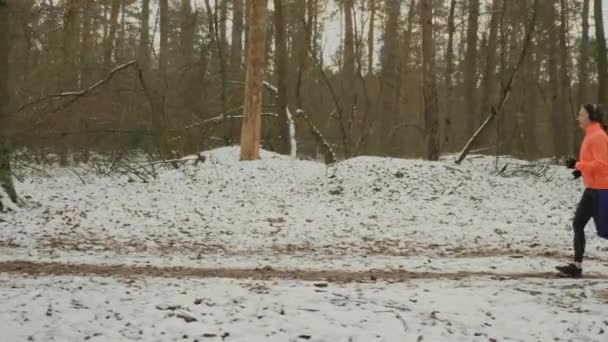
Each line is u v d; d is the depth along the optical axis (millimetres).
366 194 14141
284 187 14969
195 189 14906
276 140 22109
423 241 9602
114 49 24125
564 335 4586
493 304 5363
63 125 19547
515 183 15562
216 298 5371
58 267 6938
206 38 26375
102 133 19859
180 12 29125
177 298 5336
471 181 15172
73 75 21641
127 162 18734
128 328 4543
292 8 25438
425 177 15148
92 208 12047
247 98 17641
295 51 28406
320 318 4824
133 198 13625
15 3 13633
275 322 4715
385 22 30766
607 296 5660
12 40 17469
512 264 7582
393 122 31062
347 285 6066
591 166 6305
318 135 18500
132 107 21406
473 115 24094
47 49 21141
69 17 19672
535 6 19219
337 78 34406
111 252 8047
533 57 30781
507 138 28188
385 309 5105
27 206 11727
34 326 4543
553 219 11680
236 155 18344
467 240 9688
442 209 12828
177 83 23953
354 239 9711
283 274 6770
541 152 32125
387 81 28219
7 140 11664
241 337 4395
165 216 11391
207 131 22719
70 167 19047
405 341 4391
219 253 8227
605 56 21047
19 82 19688
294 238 9664
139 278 6293
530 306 5301
